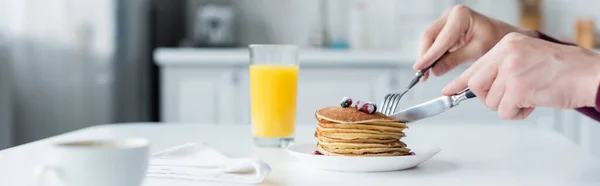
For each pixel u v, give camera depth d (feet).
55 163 1.84
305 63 9.22
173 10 10.55
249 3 11.07
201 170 2.47
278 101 3.60
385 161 2.60
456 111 9.09
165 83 9.38
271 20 11.07
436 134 4.23
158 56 9.30
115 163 1.86
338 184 2.40
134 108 9.08
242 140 3.88
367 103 2.84
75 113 7.70
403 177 2.55
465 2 10.72
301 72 9.25
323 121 2.79
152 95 9.85
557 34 10.71
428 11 10.83
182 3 10.91
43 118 7.47
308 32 11.00
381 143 2.73
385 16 10.91
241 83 9.34
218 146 3.59
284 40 11.05
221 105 9.37
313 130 4.46
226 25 10.19
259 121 3.60
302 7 11.00
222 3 11.08
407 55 9.14
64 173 1.83
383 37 10.91
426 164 2.91
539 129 4.56
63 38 7.53
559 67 2.65
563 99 2.67
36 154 3.08
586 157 3.13
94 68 7.97
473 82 2.79
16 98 7.27
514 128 4.63
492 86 2.76
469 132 4.35
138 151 1.91
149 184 2.39
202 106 9.38
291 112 3.65
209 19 10.12
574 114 8.89
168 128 4.55
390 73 9.19
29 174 2.55
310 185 2.38
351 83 9.23
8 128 6.93
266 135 3.59
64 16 7.54
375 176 2.58
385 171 2.69
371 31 10.89
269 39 11.08
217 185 2.37
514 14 10.66
